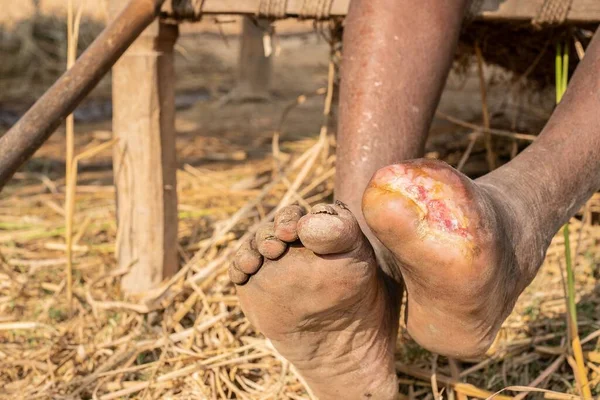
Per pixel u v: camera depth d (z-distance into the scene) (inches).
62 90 37.4
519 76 55.1
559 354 40.9
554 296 45.9
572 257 49.1
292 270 29.8
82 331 44.5
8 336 45.4
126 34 38.4
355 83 36.4
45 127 37.1
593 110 34.7
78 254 53.5
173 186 47.4
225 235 51.9
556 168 33.8
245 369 41.7
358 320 31.9
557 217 33.9
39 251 54.5
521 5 43.3
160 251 47.3
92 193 65.8
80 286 49.4
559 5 43.1
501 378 40.3
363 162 35.3
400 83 36.1
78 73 37.7
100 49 38.0
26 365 42.8
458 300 30.1
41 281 50.3
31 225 57.7
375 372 33.4
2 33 124.5
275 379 40.9
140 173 46.3
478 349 32.5
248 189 63.2
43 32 125.7
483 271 29.0
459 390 38.9
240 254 30.2
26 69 119.3
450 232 28.3
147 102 45.6
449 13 37.4
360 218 34.5
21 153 36.7
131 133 46.0
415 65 36.4
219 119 97.5
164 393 40.4
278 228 29.1
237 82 112.6
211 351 42.5
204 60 132.6
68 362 42.7
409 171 28.4
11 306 47.9
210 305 46.0
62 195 65.3
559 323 43.1
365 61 36.4
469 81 109.7
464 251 28.5
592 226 52.3
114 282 49.0
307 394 39.7
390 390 33.9
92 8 127.0
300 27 149.1
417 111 36.3
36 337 45.0
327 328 31.9
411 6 36.8
